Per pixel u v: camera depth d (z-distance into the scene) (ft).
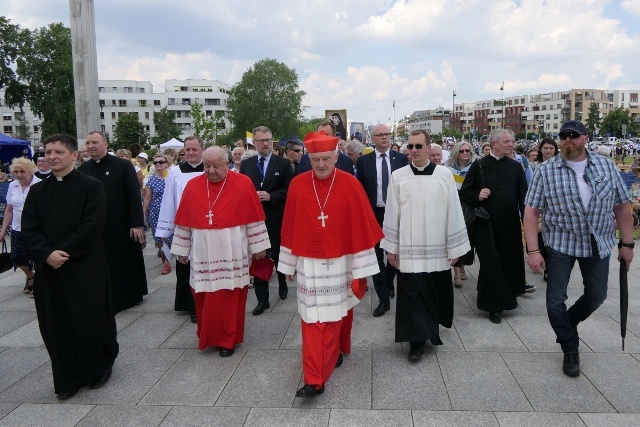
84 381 12.85
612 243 13.20
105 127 351.67
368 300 20.27
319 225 12.80
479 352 14.85
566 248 13.14
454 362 14.21
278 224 20.11
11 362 15.01
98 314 12.97
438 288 15.16
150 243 34.65
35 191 12.83
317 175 12.89
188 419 11.55
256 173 20.25
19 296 22.16
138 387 13.17
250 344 15.94
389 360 14.47
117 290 19.19
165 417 11.66
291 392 12.70
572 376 13.10
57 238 12.50
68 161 12.80
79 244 12.40
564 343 13.32
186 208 15.48
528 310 18.58
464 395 12.32
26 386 13.44
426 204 14.49
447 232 14.73
